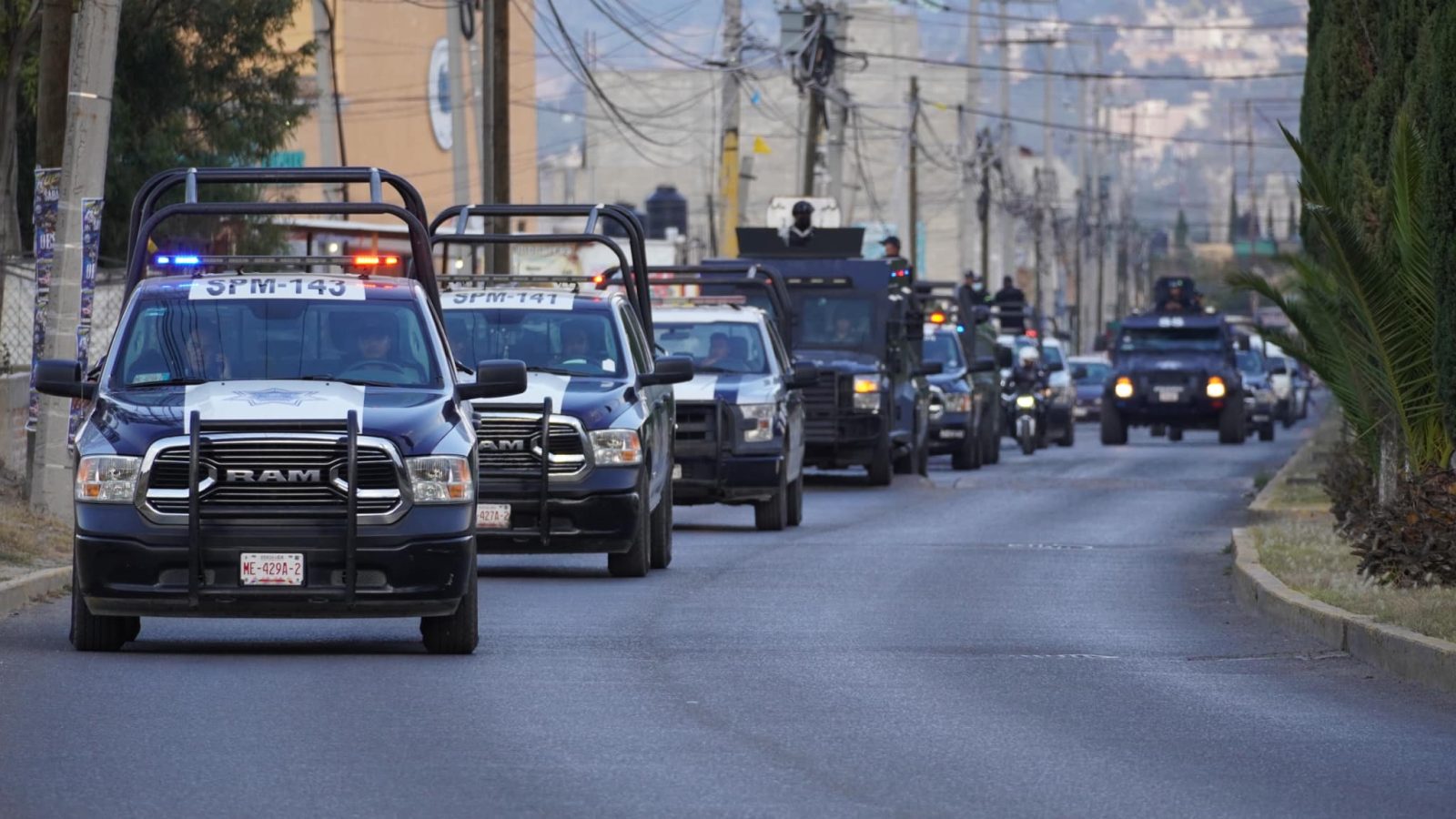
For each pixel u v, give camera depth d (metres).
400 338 44.75
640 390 60.47
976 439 132.88
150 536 40.81
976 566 65.75
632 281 66.00
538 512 57.31
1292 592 51.91
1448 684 40.03
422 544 41.31
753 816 27.91
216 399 41.81
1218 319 173.75
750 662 42.97
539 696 37.78
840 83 168.25
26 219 110.31
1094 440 196.00
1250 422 184.12
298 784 29.50
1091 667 43.22
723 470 76.94
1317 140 74.00
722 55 157.38
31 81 98.62
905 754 32.66
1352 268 59.00
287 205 46.12
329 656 42.62
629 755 32.16
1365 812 28.73
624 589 56.88
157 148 106.81
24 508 62.81
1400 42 65.38
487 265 114.25
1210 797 29.56
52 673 39.31
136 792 28.78
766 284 91.56
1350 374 63.97
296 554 40.94
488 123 118.88
